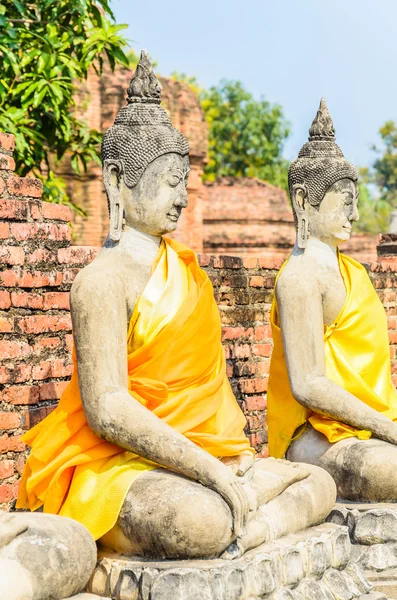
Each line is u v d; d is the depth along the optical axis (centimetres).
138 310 568
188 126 2062
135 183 588
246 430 900
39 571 477
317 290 704
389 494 679
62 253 746
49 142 1248
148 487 534
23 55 1175
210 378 589
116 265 579
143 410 549
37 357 723
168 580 507
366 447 682
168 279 575
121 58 1205
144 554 534
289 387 715
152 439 540
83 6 1172
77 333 559
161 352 567
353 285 720
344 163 727
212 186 2289
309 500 602
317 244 727
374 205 4225
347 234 729
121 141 591
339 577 595
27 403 709
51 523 497
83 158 1311
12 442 695
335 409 685
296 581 561
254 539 550
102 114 1939
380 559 654
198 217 2109
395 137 4516
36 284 724
